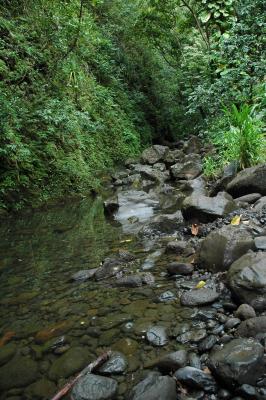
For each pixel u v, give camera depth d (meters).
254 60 7.30
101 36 14.28
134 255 3.73
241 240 2.87
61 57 8.95
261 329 1.99
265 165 4.64
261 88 7.05
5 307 2.92
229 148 6.14
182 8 15.86
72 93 10.38
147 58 18.95
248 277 2.36
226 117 7.67
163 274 3.13
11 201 6.46
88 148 10.09
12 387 1.95
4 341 2.41
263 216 3.74
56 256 4.09
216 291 2.62
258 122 6.01
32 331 2.51
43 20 8.36
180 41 19.30
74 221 5.79
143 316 2.50
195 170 8.26
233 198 4.91
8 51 7.91
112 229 5.04
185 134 19.11
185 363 1.91
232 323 2.15
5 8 8.50
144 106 18.33
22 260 4.08
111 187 8.78
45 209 6.77
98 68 14.14
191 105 9.16
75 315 2.65
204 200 4.32
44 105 7.76
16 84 7.86
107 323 2.47
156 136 18.58
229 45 7.30
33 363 2.14
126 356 2.09
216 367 1.75
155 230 4.48
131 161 11.59
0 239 5.02
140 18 16.73
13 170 6.70
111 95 14.20
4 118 6.44
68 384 1.88
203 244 3.14
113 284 3.09
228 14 8.73
